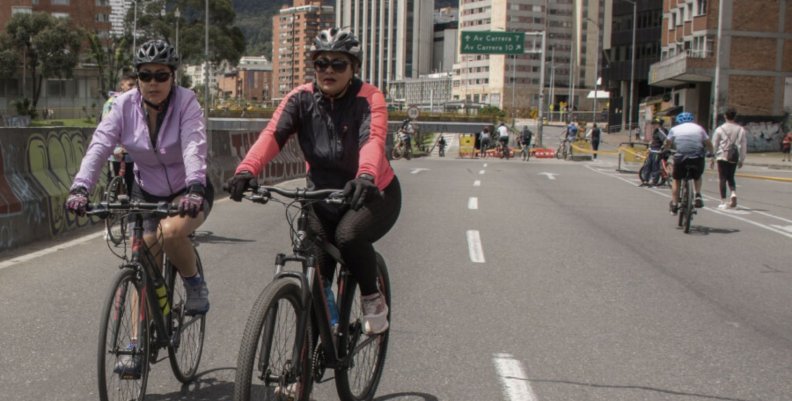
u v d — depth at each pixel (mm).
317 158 3941
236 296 6801
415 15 170750
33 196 9383
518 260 9094
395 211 4066
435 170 28297
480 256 9297
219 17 100875
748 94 54688
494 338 5773
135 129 4270
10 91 91438
